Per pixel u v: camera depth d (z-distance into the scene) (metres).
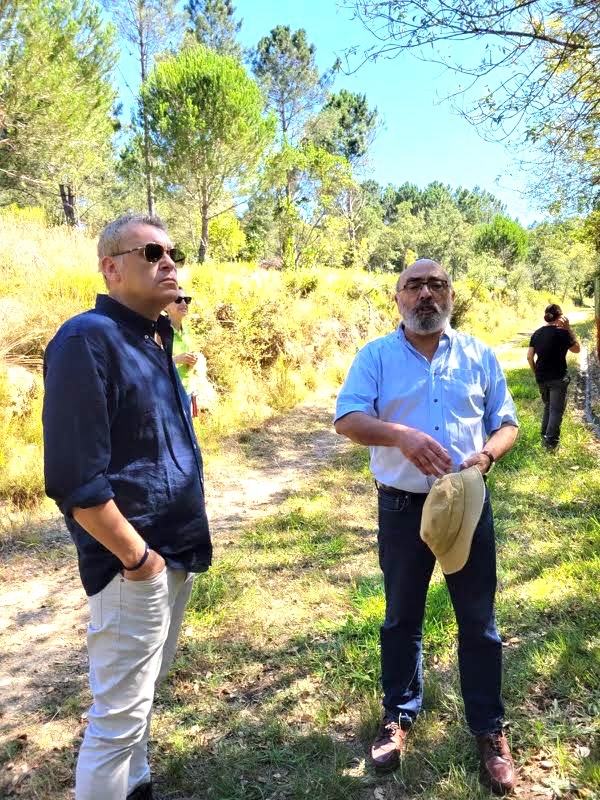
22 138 14.21
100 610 1.90
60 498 1.75
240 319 10.85
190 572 2.12
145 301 2.01
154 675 2.00
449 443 2.40
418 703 2.67
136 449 1.92
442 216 44.22
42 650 3.63
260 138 19.69
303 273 16.00
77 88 14.47
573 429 8.22
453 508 2.19
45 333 7.93
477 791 2.34
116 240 1.98
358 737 2.73
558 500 5.50
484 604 2.43
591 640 3.22
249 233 30.84
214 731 2.81
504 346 23.22
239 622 3.74
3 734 2.87
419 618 2.56
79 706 3.07
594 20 3.81
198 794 2.45
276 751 2.64
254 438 8.59
